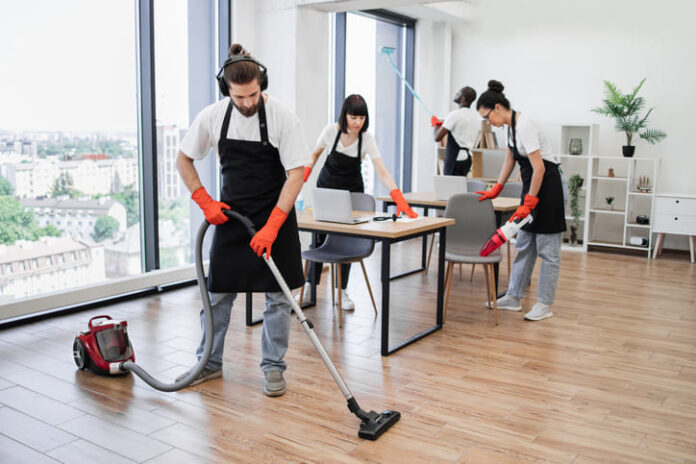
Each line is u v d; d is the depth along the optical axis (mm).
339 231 3479
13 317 3828
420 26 7398
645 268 5820
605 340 3734
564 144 6871
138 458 2291
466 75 7660
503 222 5070
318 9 5324
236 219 2762
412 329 3891
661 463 2326
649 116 6652
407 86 6898
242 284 2807
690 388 3035
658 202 6238
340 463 2279
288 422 2602
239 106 2555
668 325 4051
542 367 3279
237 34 5184
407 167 7719
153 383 2846
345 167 4234
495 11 7383
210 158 5199
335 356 3393
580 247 6742
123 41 4430
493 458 2336
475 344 3631
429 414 2699
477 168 7207
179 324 3914
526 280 4297
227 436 2471
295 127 2703
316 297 4598
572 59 7008
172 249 4941
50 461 2260
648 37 6590
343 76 6504
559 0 7004
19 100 3850
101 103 4324
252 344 3541
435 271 5570
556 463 2309
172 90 4801
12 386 2926
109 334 3094
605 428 2598
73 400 2779
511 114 3879
